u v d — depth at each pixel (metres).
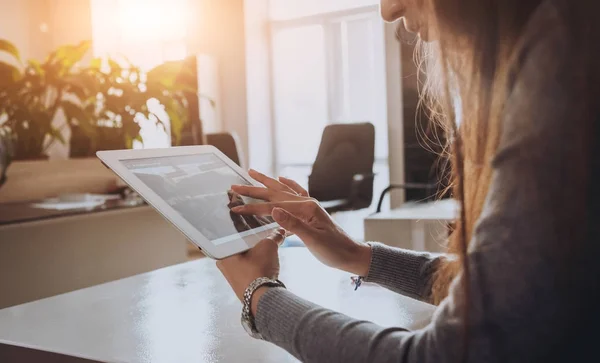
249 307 0.73
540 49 0.56
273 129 6.41
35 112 2.60
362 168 4.16
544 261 0.54
